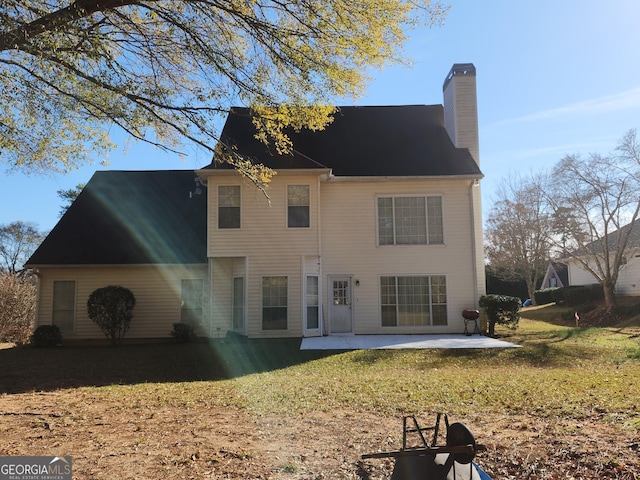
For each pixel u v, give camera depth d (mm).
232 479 4266
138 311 17453
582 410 6227
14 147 8219
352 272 17156
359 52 6773
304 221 16516
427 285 17203
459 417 6227
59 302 17516
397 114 20641
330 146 19016
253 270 16234
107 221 19031
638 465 4227
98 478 4258
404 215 17453
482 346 13906
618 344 14273
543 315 26625
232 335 15734
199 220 19359
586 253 23953
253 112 7426
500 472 4395
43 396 8211
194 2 6387
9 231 38750
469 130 19406
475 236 18047
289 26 6746
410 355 12875
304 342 15156
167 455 4852
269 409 6906
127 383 9891
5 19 5359
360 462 4676
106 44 6629
